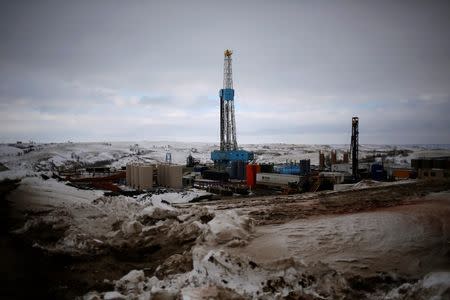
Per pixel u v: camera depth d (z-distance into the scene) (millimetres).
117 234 15086
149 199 30844
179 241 14297
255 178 44031
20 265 12039
